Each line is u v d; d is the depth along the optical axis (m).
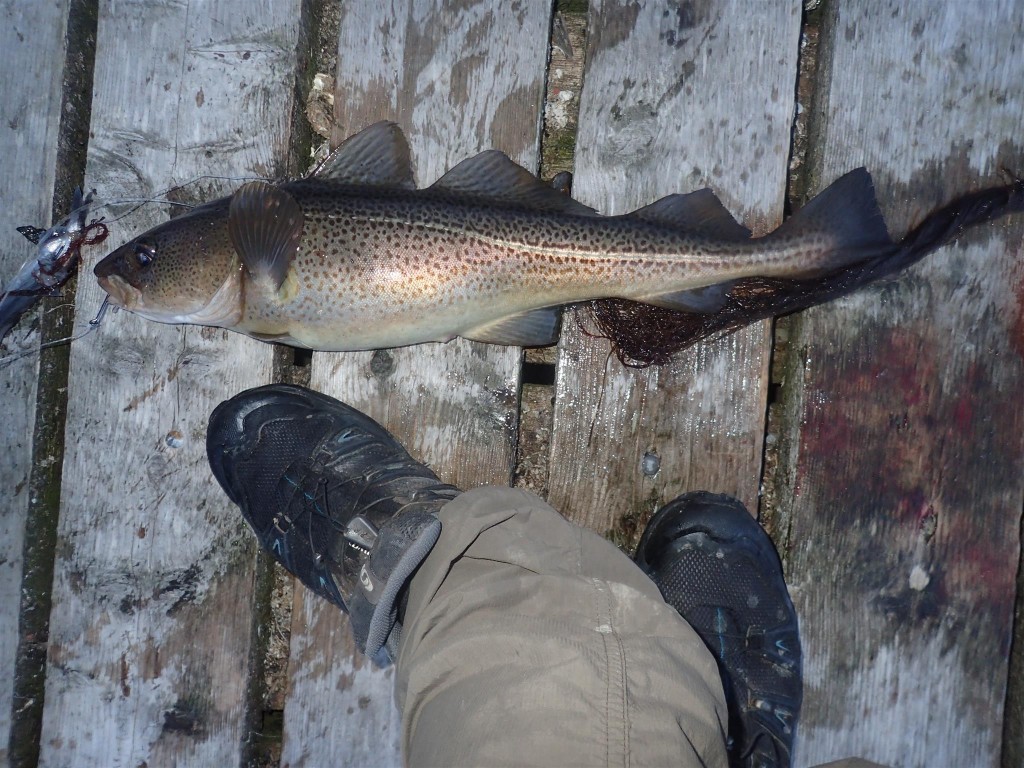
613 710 0.45
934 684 0.69
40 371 0.69
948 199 0.68
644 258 0.65
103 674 0.69
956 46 0.68
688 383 0.69
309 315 0.65
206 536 0.69
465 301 0.65
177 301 0.65
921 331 0.68
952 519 0.69
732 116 0.68
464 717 0.47
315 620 0.69
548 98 0.72
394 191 0.64
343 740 0.69
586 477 0.69
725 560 0.67
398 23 0.68
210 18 0.68
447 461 0.69
